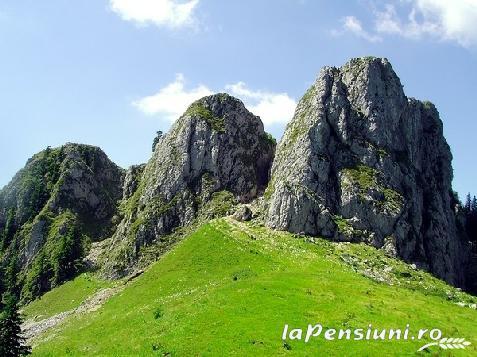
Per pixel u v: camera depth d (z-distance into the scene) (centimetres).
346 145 13175
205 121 15850
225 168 15288
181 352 5178
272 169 14588
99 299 11162
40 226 17088
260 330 5466
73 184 18650
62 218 17350
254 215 12650
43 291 14375
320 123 13225
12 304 7938
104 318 8688
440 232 13150
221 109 16425
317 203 11794
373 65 14188
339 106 13650
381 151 13075
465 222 17050
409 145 14050
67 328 9181
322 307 6250
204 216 14000
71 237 15050
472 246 15875
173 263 10225
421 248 12112
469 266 14612
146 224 14175
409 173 13238
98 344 6588
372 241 11531
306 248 10306
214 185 14900
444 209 14538
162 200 14800
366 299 6869
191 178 15138
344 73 14538
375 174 12631
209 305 6372
